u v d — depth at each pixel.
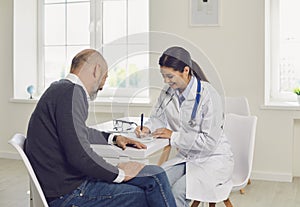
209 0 4.38
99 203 1.80
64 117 1.70
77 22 5.36
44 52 5.51
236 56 4.35
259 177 4.32
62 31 5.42
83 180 1.82
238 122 2.57
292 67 4.59
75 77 1.72
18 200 3.55
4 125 5.36
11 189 3.88
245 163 2.48
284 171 4.27
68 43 5.40
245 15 4.30
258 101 4.31
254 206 3.45
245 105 3.91
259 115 4.31
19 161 5.12
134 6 5.07
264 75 4.29
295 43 4.57
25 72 5.44
